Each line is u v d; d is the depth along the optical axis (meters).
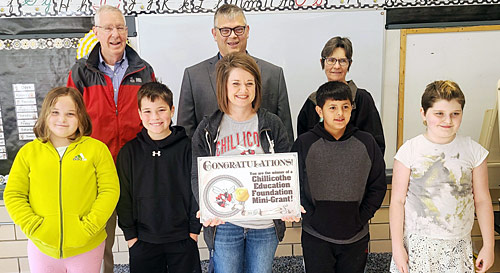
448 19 2.40
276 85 2.38
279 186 1.60
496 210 2.54
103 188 1.71
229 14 2.07
